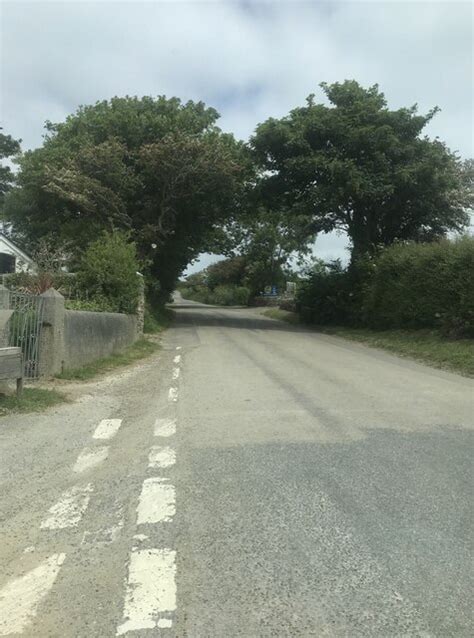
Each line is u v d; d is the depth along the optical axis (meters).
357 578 3.85
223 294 80.69
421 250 20.61
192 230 33.78
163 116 30.59
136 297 20.05
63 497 5.38
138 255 28.78
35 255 24.05
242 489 5.47
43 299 11.46
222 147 28.97
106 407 9.34
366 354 17.48
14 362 8.92
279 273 71.88
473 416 8.44
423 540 4.40
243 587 3.75
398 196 27.05
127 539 4.47
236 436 7.30
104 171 27.20
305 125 27.39
